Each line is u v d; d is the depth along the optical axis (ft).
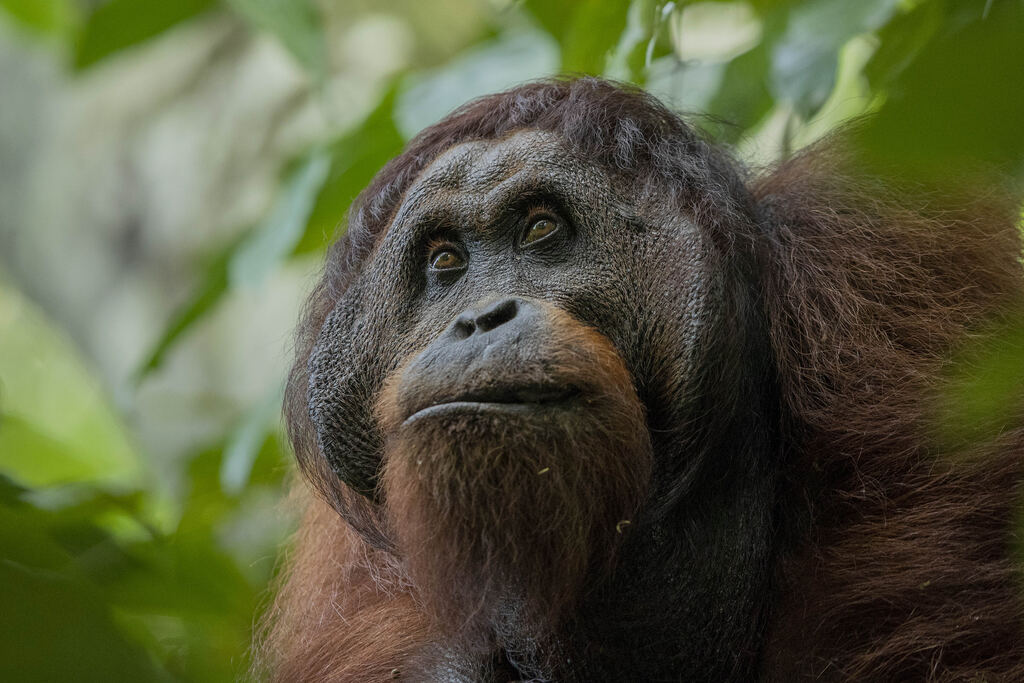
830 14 20.95
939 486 15.25
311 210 24.29
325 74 25.72
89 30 25.20
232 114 44.62
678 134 16.83
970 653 14.33
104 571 20.44
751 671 16.26
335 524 19.71
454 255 15.69
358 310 16.30
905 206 16.74
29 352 64.69
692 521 15.67
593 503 13.56
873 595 15.05
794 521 16.25
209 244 42.73
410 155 17.42
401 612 18.03
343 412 16.15
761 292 16.35
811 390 16.12
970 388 9.50
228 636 22.43
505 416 13.15
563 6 23.72
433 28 40.19
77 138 47.16
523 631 16.25
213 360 42.39
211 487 27.48
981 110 6.23
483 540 13.41
